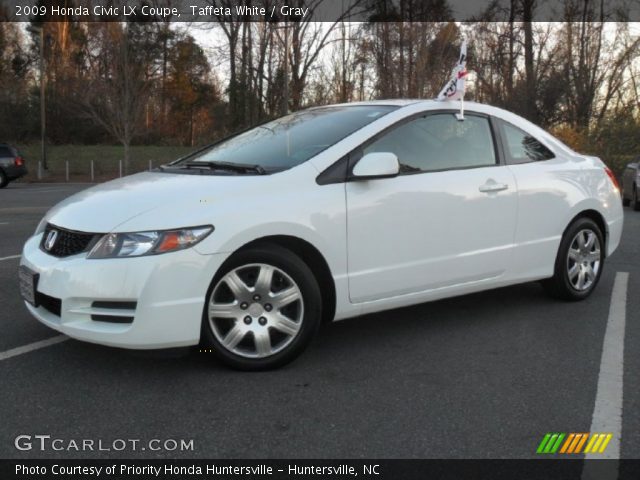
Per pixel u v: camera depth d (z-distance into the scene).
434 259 4.45
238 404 3.42
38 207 14.34
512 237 4.91
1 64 45.41
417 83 28.36
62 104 40.09
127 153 32.41
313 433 3.11
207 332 3.70
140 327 3.49
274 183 3.89
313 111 5.06
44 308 3.88
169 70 44.88
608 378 3.82
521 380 3.79
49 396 3.50
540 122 30.89
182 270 3.53
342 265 4.05
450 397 3.53
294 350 3.89
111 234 3.55
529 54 31.42
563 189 5.24
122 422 3.21
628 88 30.38
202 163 4.46
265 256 3.77
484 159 4.84
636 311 5.29
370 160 4.00
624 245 8.87
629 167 16.42
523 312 5.21
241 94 34.22
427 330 4.74
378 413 3.33
